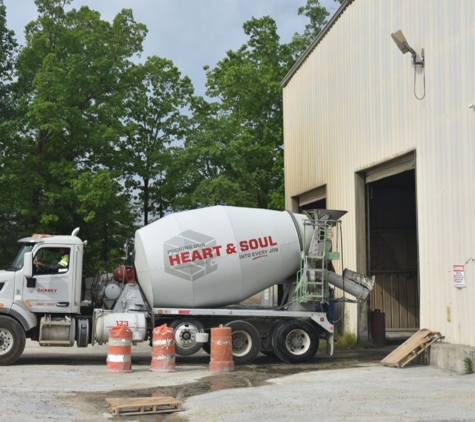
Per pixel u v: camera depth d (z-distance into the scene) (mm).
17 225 35656
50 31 35688
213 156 41188
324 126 25328
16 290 16203
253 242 17672
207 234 17438
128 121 40219
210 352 17125
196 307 17516
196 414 10688
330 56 24656
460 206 15758
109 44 38656
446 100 16484
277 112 44094
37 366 15992
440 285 16500
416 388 12453
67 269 16625
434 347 15789
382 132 20203
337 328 22812
